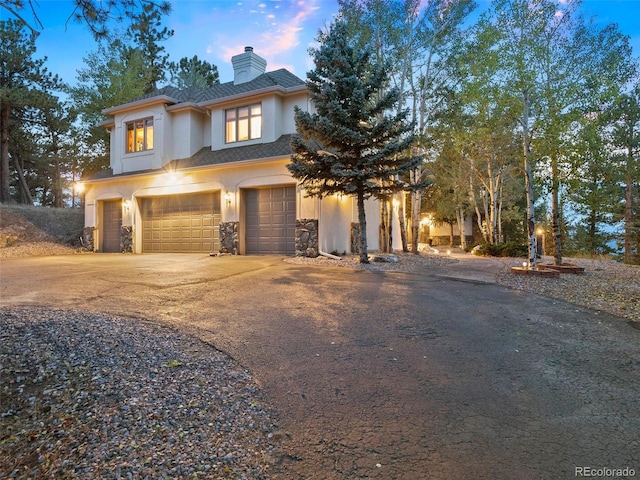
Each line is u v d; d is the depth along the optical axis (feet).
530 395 10.92
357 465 7.85
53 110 83.20
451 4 46.32
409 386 11.36
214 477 7.47
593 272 34.63
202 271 31.35
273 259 40.45
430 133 51.78
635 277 31.24
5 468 7.86
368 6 47.29
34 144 90.02
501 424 9.37
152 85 96.32
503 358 13.62
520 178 73.67
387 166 36.73
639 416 9.84
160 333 15.06
